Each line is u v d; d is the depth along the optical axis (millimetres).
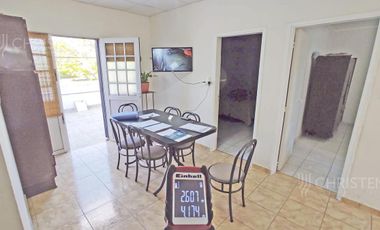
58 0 2949
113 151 3443
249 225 1866
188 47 3379
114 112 3850
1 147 601
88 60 6895
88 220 1921
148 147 2291
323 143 3721
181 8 3439
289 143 2998
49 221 1904
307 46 2855
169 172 899
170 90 4020
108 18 3537
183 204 845
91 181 2551
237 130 4484
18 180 670
